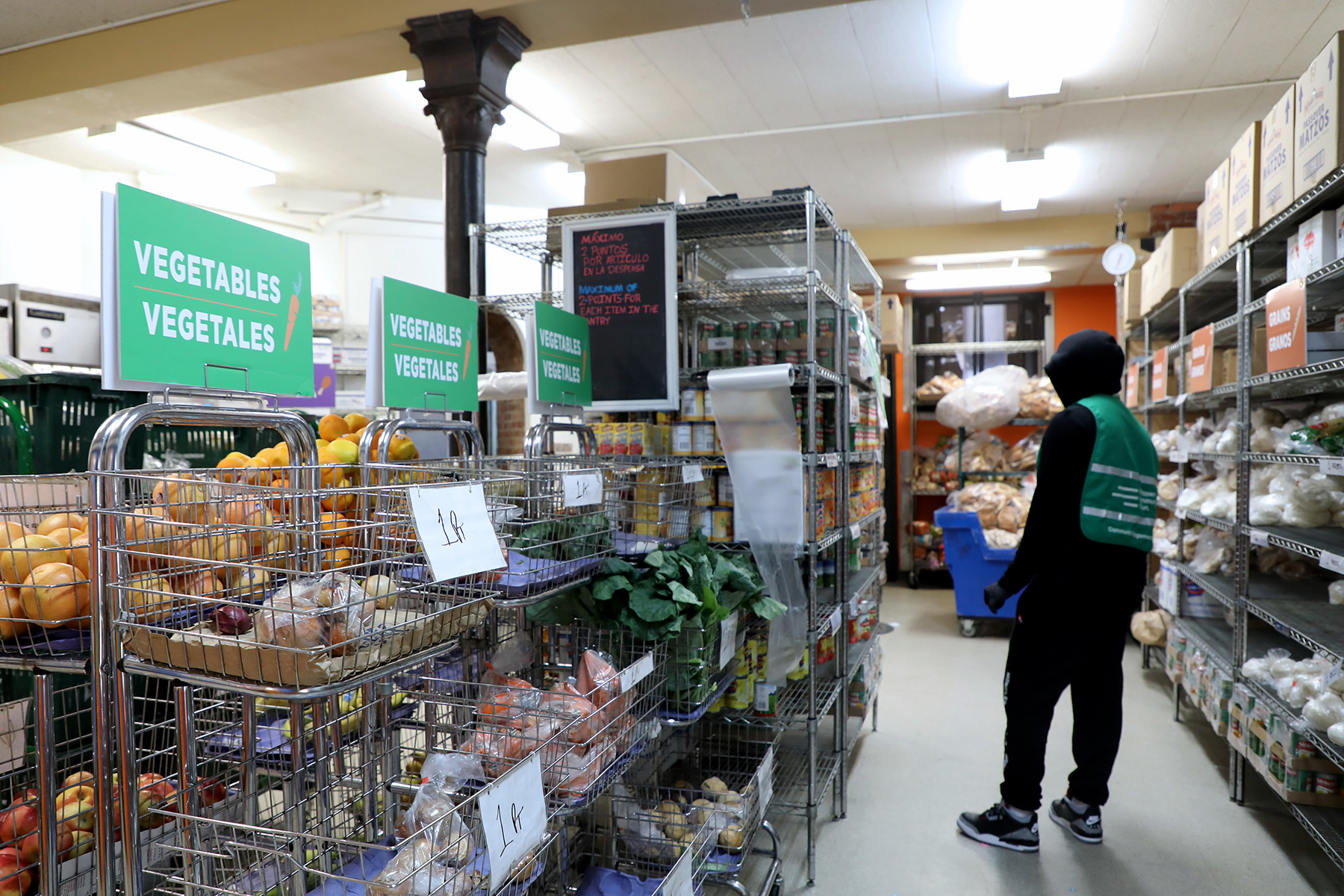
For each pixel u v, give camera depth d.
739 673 2.44
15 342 3.26
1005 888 2.50
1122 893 2.48
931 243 6.96
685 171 3.14
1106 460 2.58
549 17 3.46
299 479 1.35
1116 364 2.75
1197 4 3.61
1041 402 6.73
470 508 1.26
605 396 2.63
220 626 1.03
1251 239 3.11
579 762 1.47
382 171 6.11
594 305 2.64
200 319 1.21
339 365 6.54
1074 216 6.67
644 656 1.80
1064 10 3.67
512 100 4.64
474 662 1.90
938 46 3.99
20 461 1.97
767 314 3.18
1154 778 3.33
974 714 4.09
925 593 7.48
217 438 2.39
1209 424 4.09
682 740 2.61
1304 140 2.58
